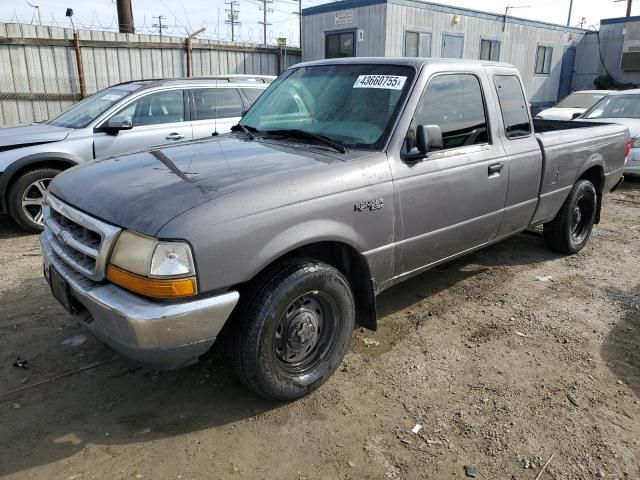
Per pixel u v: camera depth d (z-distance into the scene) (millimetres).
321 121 3686
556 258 5586
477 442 2762
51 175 6145
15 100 11148
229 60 14383
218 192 2609
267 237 2654
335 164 3076
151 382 3215
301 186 2828
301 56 15961
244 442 2730
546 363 3525
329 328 3117
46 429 2783
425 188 3492
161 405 3006
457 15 16781
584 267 5340
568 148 4984
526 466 2605
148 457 2609
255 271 2637
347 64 3965
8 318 3959
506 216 4383
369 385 3234
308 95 3918
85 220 2701
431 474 2543
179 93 7047
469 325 4031
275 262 2844
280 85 4293
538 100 21453
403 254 3492
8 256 5406
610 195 8922
